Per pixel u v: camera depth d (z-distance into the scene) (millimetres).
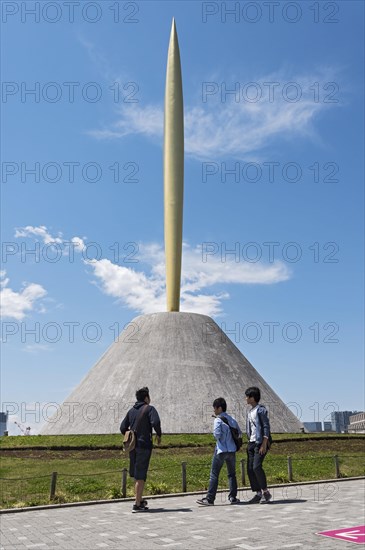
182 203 40656
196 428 32656
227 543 8375
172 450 25234
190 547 8219
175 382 35312
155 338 38438
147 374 35906
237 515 11023
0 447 26094
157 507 12617
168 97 41188
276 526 9664
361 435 31156
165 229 40844
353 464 22000
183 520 10641
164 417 33156
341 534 8844
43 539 9188
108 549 8273
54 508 13172
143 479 12070
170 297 40781
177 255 40531
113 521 10812
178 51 42188
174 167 40406
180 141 40750
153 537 9062
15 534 9734
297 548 7852
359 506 12086
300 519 10344
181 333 38750
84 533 9617
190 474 18312
